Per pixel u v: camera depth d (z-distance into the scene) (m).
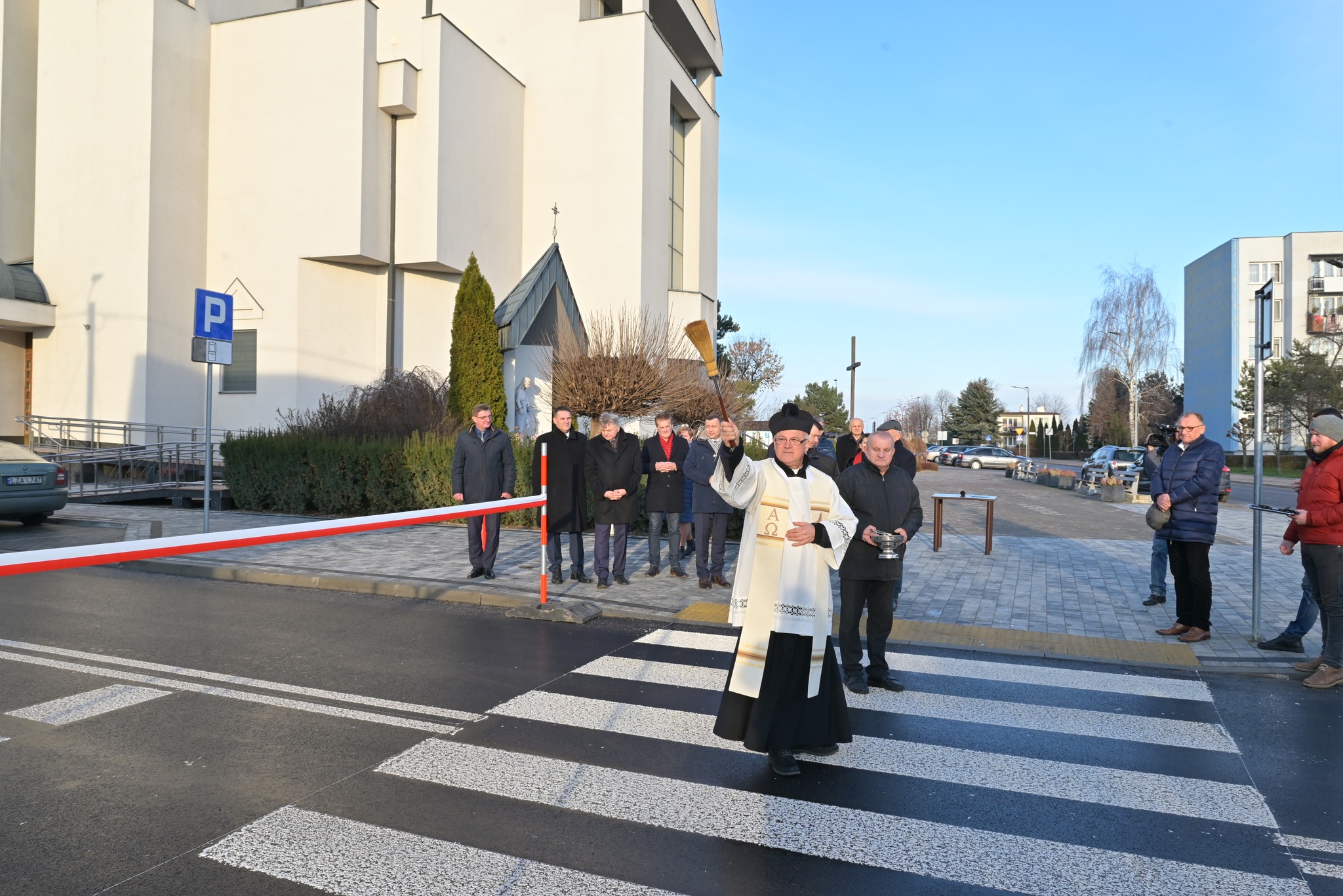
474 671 5.93
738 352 50.41
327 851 3.38
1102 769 4.32
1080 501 22.14
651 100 25.36
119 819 3.66
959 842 3.52
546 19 25.59
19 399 21.59
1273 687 5.88
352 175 20.77
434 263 21.69
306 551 11.09
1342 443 5.96
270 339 21.31
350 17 20.78
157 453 18.22
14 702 5.20
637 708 5.16
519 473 13.94
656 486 9.59
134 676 5.75
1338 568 5.86
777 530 4.18
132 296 20.47
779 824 3.65
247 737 4.64
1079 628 7.45
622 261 24.84
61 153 21.20
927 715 5.14
